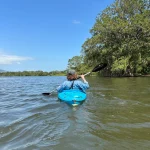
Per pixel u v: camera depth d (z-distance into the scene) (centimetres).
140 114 523
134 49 3512
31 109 623
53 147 323
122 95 866
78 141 345
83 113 542
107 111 562
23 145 333
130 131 392
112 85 1416
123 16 3662
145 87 1202
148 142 340
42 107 646
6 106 689
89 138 357
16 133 390
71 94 726
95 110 577
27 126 432
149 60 3631
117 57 3675
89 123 445
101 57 4112
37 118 500
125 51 3578
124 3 3631
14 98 891
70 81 770
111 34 3628
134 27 3391
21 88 1430
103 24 3556
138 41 3472
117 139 353
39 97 882
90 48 4078
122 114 525
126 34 3562
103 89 1128
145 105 640
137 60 3575
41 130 403
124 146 325
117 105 646
